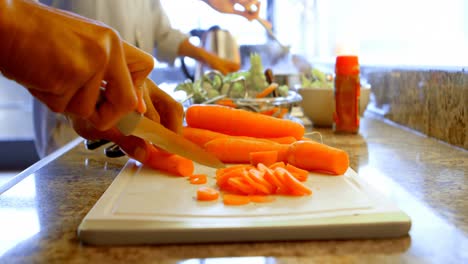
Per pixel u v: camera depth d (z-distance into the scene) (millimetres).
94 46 495
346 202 622
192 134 973
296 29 3162
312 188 693
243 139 915
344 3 2381
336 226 546
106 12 1875
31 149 3283
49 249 528
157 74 3008
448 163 938
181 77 2992
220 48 2424
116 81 533
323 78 1632
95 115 561
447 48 1233
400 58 1623
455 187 766
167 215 576
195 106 1003
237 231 539
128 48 576
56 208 668
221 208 604
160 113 801
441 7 1270
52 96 515
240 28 2773
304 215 573
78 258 504
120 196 655
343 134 1303
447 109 1136
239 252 518
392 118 1531
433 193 734
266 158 827
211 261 497
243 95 1622
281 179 656
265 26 2035
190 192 679
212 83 1671
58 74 490
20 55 473
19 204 685
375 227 550
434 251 519
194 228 537
